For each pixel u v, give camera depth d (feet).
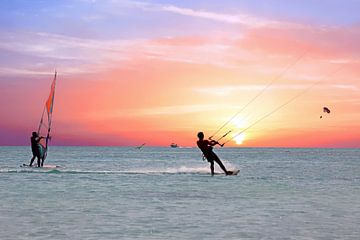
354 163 212.23
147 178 91.50
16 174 97.81
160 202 56.75
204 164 191.01
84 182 81.51
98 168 142.41
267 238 36.96
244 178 95.09
